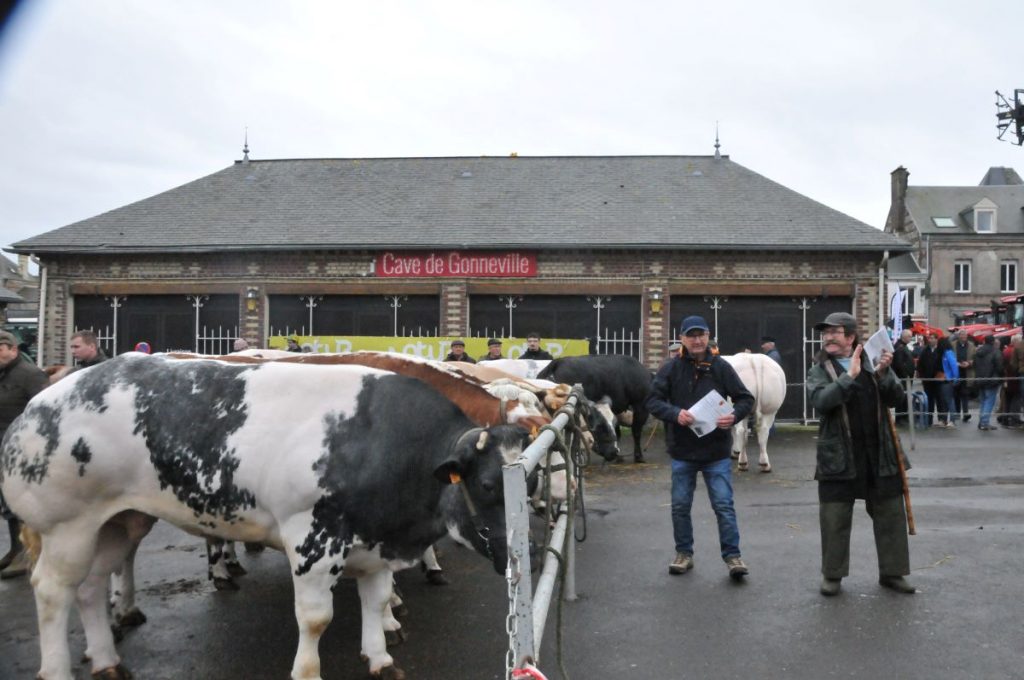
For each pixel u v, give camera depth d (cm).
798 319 1764
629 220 1847
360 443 391
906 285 4675
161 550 735
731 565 615
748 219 1841
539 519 728
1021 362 1605
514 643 274
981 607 546
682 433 632
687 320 638
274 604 575
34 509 415
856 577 617
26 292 5244
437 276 1777
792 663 457
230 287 1819
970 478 1037
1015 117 3344
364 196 2036
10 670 465
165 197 2072
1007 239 4734
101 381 425
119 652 485
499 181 2098
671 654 471
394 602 547
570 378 1156
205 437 403
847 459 569
